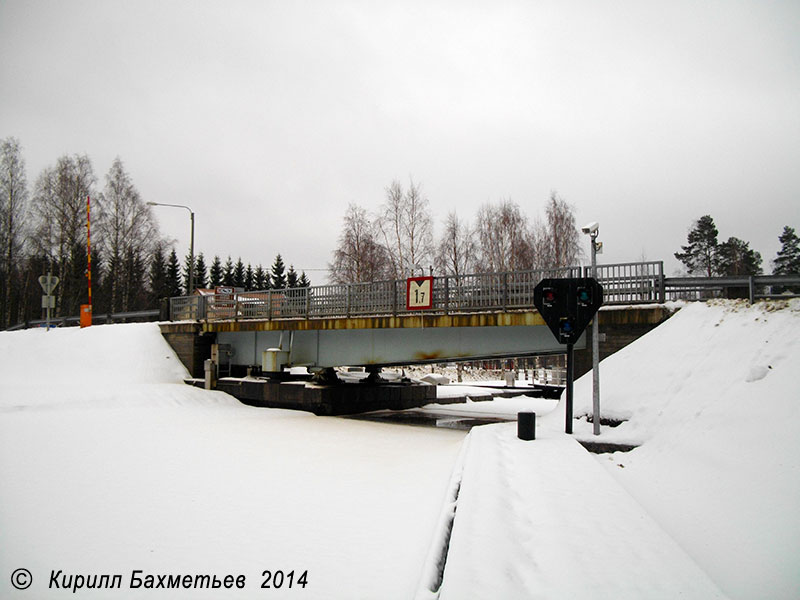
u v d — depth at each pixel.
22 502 8.65
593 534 5.68
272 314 24.97
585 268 15.96
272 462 12.16
